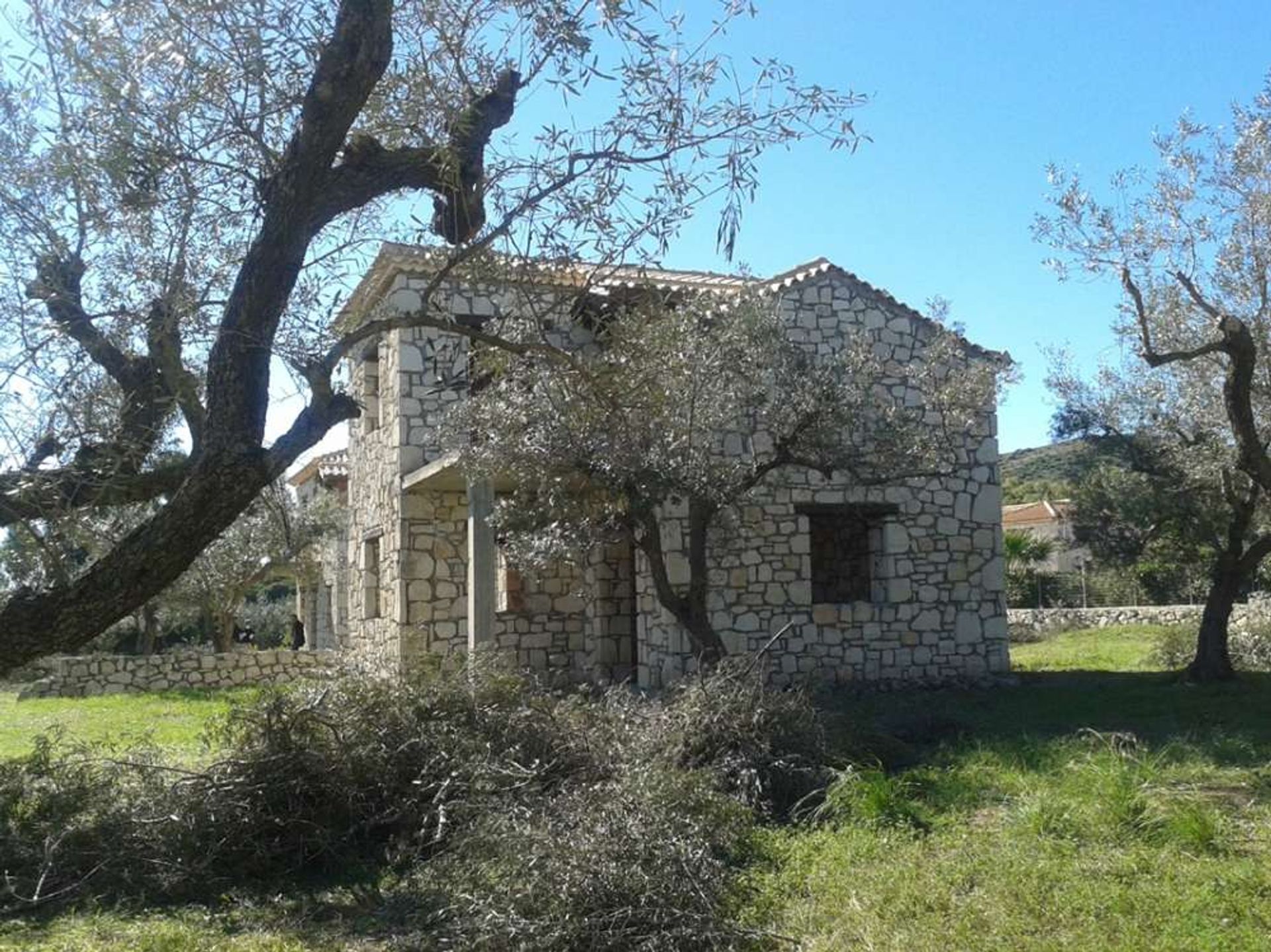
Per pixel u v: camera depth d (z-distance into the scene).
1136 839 6.47
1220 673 14.26
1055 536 33.28
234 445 5.11
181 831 7.12
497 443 11.09
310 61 6.40
